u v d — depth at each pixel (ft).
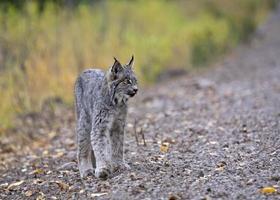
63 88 58.23
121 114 32.63
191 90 65.05
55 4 79.25
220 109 52.06
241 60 92.38
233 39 108.99
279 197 27.25
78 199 30.04
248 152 35.65
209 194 27.96
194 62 85.40
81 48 63.21
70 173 35.76
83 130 33.99
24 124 51.80
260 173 31.04
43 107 55.88
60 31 64.95
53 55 60.59
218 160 34.30
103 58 63.67
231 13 129.70
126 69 32.19
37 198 31.76
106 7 84.84
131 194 28.89
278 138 38.34
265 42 116.06
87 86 33.81
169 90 66.08
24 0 75.15
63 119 53.93
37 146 45.93
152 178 31.09
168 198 27.61
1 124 49.75
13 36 59.11
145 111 54.90
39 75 56.70
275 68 79.82
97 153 32.24
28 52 58.23
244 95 58.65
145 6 94.07
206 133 42.47
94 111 32.35
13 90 53.78
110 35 69.82
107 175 32.42
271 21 149.07
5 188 35.09
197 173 31.65
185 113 51.75
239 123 44.80
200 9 128.47
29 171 38.55
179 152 37.27
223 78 73.72
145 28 85.71
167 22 93.56
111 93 31.89
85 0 85.25
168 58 80.59
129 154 37.63
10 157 43.11
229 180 30.04
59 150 43.52
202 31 94.07
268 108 49.85
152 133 44.24
